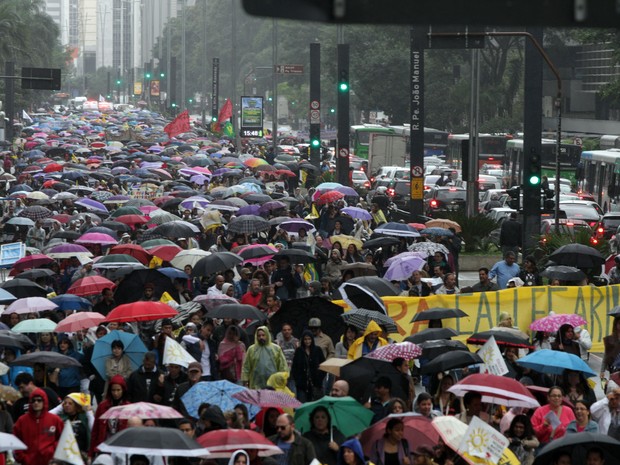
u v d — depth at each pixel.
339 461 25.89
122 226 75.31
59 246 61.47
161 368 38.22
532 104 73.25
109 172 132.12
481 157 183.25
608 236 95.75
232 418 28.31
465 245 88.94
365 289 45.72
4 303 49.91
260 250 59.81
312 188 119.88
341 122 126.00
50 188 107.31
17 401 32.75
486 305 49.03
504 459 25.47
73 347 41.81
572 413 30.55
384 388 31.88
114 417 27.52
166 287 50.62
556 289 49.66
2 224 88.94
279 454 26.58
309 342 38.53
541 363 33.44
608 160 128.25
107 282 50.97
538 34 73.62
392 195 129.75
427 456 24.91
